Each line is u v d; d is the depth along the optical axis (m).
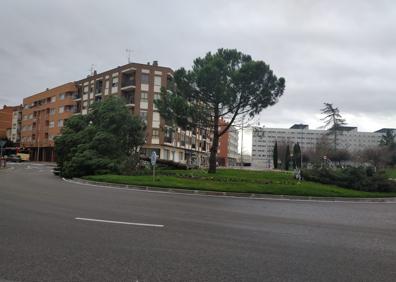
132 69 65.00
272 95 32.78
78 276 5.10
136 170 30.08
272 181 25.84
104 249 6.47
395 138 109.31
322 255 6.66
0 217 9.27
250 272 5.50
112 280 4.99
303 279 5.27
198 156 83.50
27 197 13.80
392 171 68.75
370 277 5.50
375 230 9.86
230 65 33.25
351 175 27.30
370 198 22.67
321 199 20.84
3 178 25.00
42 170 44.19
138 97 64.44
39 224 8.48
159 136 64.56
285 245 7.34
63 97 85.00
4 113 121.38
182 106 31.16
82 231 7.87
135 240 7.22
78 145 32.62
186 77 32.41
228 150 144.88
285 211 13.28
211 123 33.53
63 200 13.22
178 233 8.06
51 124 89.12
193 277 5.20
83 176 28.80
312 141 135.00
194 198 16.83
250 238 7.87
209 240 7.50
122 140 33.56
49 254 6.07
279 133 137.12
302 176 29.00
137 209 11.65
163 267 5.59
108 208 11.57
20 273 5.16
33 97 99.25
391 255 6.91
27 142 99.62
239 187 21.45
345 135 127.19
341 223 10.88
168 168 37.69
